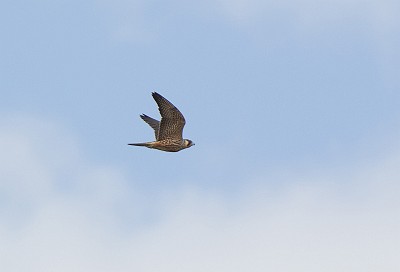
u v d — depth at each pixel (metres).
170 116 46.94
